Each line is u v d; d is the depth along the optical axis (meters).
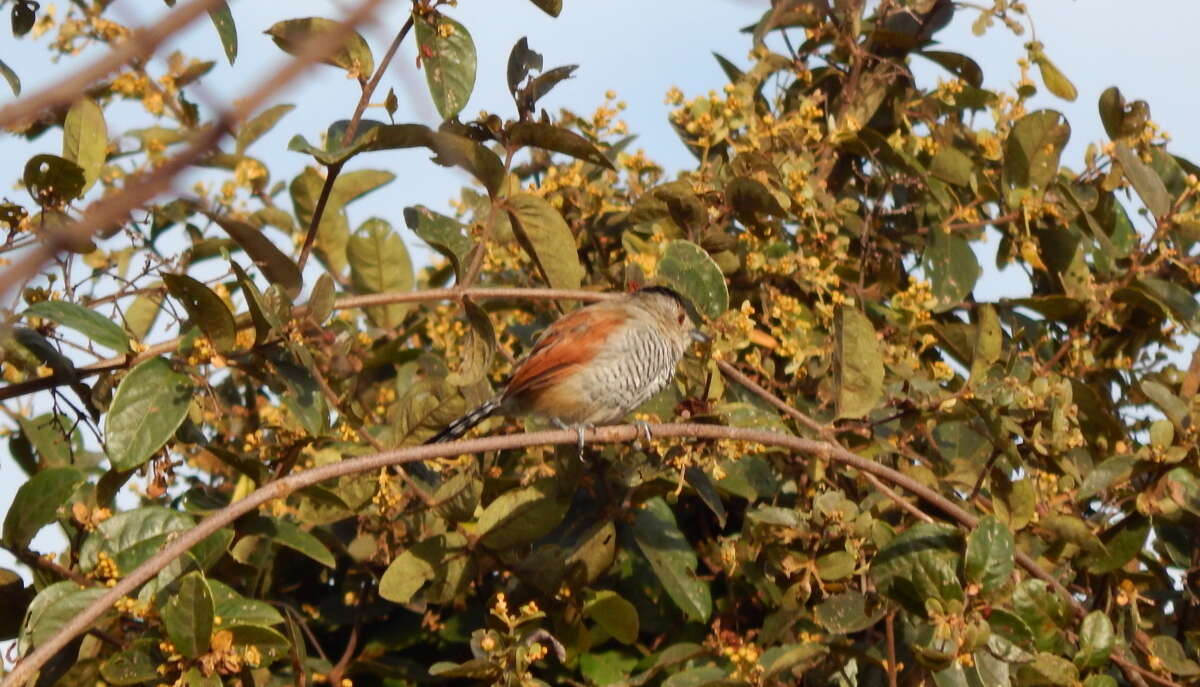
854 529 9.33
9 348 8.80
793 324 10.87
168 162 3.38
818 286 11.03
